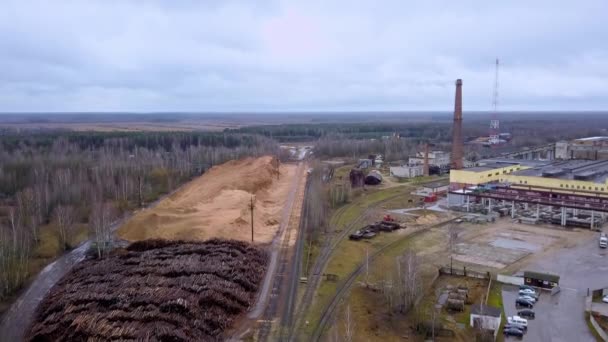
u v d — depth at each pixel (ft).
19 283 192.75
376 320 160.35
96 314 151.12
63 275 204.13
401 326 157.99
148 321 147.02
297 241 248.11
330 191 363.56
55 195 319.68
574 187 335.26
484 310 163.22
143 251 220.64
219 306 161.48
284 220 290.76
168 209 276.62
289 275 200.34
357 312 165.48
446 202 361.51
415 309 171.01
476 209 332.80
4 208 304.50
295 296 178.60
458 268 217.77
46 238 255.50
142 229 249.14
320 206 302.25
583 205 291.79
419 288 179.42
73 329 144.97
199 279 176.96
